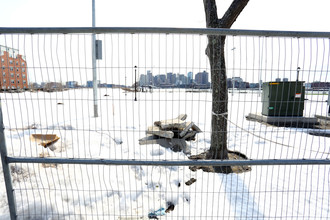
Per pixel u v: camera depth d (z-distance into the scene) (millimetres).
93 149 4422
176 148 5062
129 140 5543
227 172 3762
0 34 2090
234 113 10352
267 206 2805
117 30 2037
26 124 6434
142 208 2723
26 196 2559
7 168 2191
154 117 9062
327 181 3504
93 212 2650
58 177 3088
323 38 2225
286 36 2119
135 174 3559
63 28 2035
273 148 5215
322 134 6551
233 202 2869
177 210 2754
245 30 2088
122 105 13203
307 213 2689
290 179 3553
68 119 7793
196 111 11055
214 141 4062
